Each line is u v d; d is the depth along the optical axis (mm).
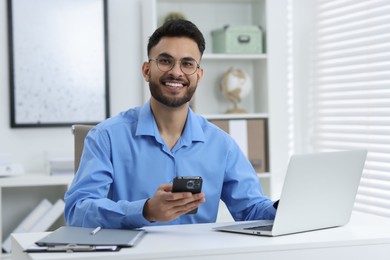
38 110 4180
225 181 2572
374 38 3891
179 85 2305
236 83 4340
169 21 2309
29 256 1762
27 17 4152
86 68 4266
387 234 2043
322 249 1916
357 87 4039
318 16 4445
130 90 4402
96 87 4281
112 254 1736
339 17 4250
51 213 3951
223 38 4312
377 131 3846
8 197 4152
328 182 2102
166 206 1994
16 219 4172
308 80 4547
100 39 4285
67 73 4230
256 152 4281
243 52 4320
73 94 4246
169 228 2158
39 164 4203
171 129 2457
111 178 2385
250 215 2473
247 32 4324
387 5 3789
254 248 1843
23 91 4148
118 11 4371
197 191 1984
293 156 1957
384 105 3789
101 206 2102
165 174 2447
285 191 1975
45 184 3803
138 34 4410
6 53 4141
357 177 2205
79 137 2631
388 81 3789
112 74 4367
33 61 4172
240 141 4242
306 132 4582
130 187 2432
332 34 4293
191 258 1786
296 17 4609
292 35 4625
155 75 2311
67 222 2285
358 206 3990
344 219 2217
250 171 2594
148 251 1769
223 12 4547
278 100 4648
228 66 4555
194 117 2533
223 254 1811
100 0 4285
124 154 2422
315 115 4492
